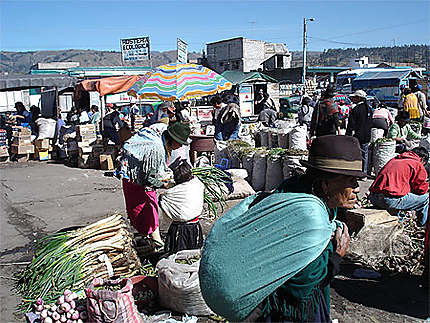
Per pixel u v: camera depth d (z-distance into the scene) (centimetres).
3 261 527
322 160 192
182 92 955
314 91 3303
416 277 462
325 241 179
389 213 535
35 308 384
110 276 419
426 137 963
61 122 1390
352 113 869
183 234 456
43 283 404
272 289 178
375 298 419
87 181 986
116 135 1210
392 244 489
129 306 326
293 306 181
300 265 175
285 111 2377
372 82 2984
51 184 960
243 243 183
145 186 476
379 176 543
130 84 1315
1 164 1262
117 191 879
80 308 349
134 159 466
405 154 541
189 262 407
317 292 189
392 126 925
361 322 377
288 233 177
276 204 183
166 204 454
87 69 2822
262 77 2470
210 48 4694
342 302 412
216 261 187
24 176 1063
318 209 181
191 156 900
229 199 737
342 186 195
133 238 495
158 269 393
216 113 1062
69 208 762
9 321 376
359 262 492
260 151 833
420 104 1324
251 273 179
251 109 2520
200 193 462
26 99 2473
